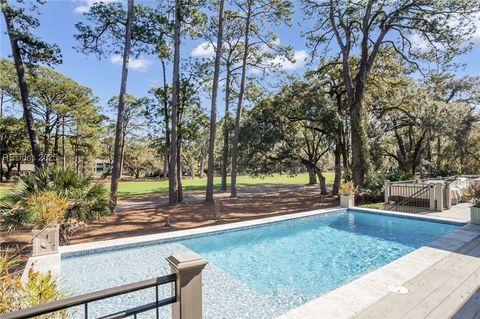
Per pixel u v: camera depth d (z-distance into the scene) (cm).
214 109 1534
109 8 1242
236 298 459
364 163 1379
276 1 1686
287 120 1706
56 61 1093
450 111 1506
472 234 628
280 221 876
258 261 635
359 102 1405
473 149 2348
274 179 3719
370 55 1431
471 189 1095
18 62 1012
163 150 2675
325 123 1528
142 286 191
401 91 1633
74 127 2967
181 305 210
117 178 1175
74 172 682
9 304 203
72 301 161
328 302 336
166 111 1805
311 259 643
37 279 240
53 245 585
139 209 1270
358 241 765
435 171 2059
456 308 315
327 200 1518
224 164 2205
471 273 413
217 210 1055
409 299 338
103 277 526
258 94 2153
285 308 426
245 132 1686
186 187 2503
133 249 664
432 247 539
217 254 684
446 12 1234
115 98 3084
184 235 727
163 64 1803
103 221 990
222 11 1538
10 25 990
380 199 1295
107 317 181
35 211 564
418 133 2064
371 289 367
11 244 682
